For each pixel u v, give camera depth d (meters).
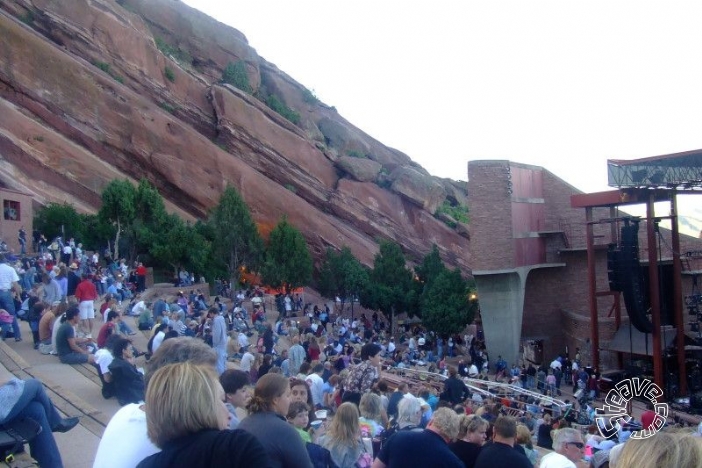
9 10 72.12
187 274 51.34
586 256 49.69
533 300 50.28
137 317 29.67
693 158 36.34
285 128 86.12
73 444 9.89
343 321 50.28
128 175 68.25
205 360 5.46
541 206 49.91
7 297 18.33
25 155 58.22
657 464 3.15
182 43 91.75
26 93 64.81
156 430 3.66
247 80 93.00
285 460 5.17
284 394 5.66
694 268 47.66
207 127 81.38
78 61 69.88
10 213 45.97
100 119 67.44
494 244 45.75
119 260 48.84
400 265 62.00
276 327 39.84
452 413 6.50
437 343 48.22
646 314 39.56
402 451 6.22
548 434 16.81
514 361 45.78
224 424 3.97
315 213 75.38
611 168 38.16
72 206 54.09
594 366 40.34
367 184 86.25
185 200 69.56
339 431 7.28
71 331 15.84
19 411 7.19
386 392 12.97
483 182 46.06
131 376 11.74
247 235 56.56
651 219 38.25
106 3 76.81
